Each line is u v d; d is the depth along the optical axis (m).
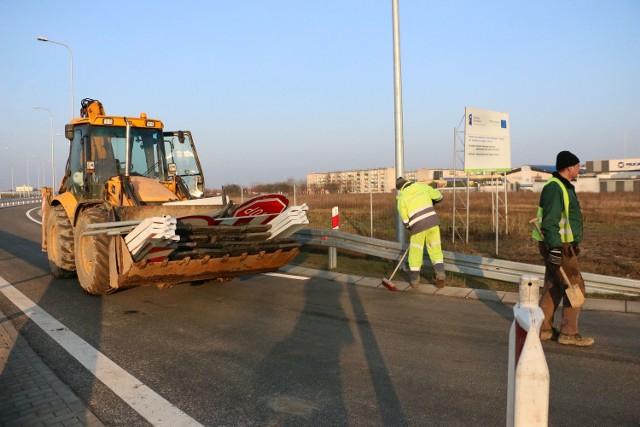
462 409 3.69
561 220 4.99
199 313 6.61
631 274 8.32
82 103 9.43
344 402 3.84
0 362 4.73
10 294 7.86
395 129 9.98
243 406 3.79
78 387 4.18
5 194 110.38
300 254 11.62
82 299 7.48
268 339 5.46
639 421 3.47
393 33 9.91
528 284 1.73
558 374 4.32
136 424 3.52
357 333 5.62
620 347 4.97
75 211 7.64
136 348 5.20
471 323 5.92
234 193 18.08
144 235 5.75
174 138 9.55
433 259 7.79
